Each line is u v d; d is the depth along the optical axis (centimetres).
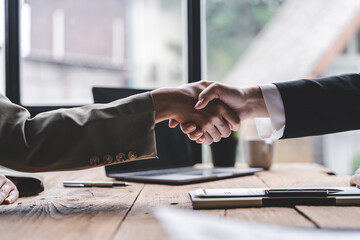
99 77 358
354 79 110
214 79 223
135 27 362
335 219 65
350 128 108
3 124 79
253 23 278
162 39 289
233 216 69
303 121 108
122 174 138
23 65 215
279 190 81
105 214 73
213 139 126
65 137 79
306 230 50
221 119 120
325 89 108
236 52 262
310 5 386
